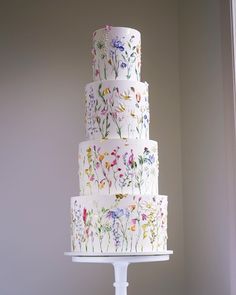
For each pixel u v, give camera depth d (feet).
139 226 5.70
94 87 6.04
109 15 8.07
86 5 8.04
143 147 5.86
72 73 7.86
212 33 7.15
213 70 7.10
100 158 5.83
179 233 7.79
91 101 6.08
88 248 5.74
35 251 7.45
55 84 7.80
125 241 5.66
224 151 6.73
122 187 5.78
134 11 8.13
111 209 5.67
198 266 7.32
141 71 8.02
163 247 5.93
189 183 7.66
